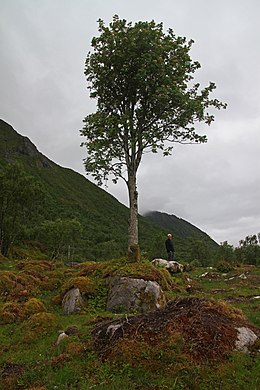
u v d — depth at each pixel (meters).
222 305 11.66
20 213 66.81
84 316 15.40
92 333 11.48
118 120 21.30
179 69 22.05
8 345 12.46
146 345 9.65
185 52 22.11
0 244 64.12
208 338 9.70
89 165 21.92
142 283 17.05
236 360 9.12
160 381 8.45
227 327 10.30
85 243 128.88
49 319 13.87
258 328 11.18
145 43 21.98
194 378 8.46
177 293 20.77
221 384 8.27
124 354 9.48
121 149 22.47
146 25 22.31
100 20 22.88
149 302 16.42
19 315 15.55
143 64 21.27
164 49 21.84
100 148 21.28
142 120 22.94
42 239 92.06
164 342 9.63
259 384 8.27
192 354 9.23
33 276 23.17
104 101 23.95
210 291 23.78
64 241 83.94
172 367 8.84
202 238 96.19
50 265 33.75
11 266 32.03
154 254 66.50
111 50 22.27
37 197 64.75
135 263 19.27
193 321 10.28
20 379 9.41
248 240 81.31
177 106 22.17
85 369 9.50
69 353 10.48
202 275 31.44
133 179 22.28
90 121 21.78
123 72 22.36
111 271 19.22
